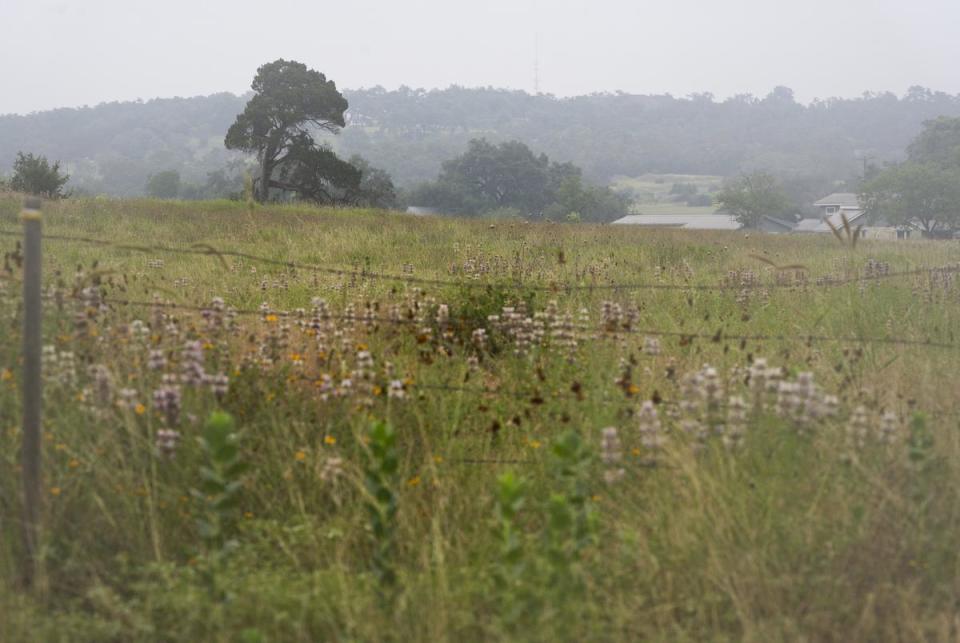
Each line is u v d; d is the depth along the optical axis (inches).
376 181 3850.9
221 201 1486.2
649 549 184.9
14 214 807.1
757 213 4020.7
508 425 237.6
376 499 179.5
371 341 299.7
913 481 197.0
